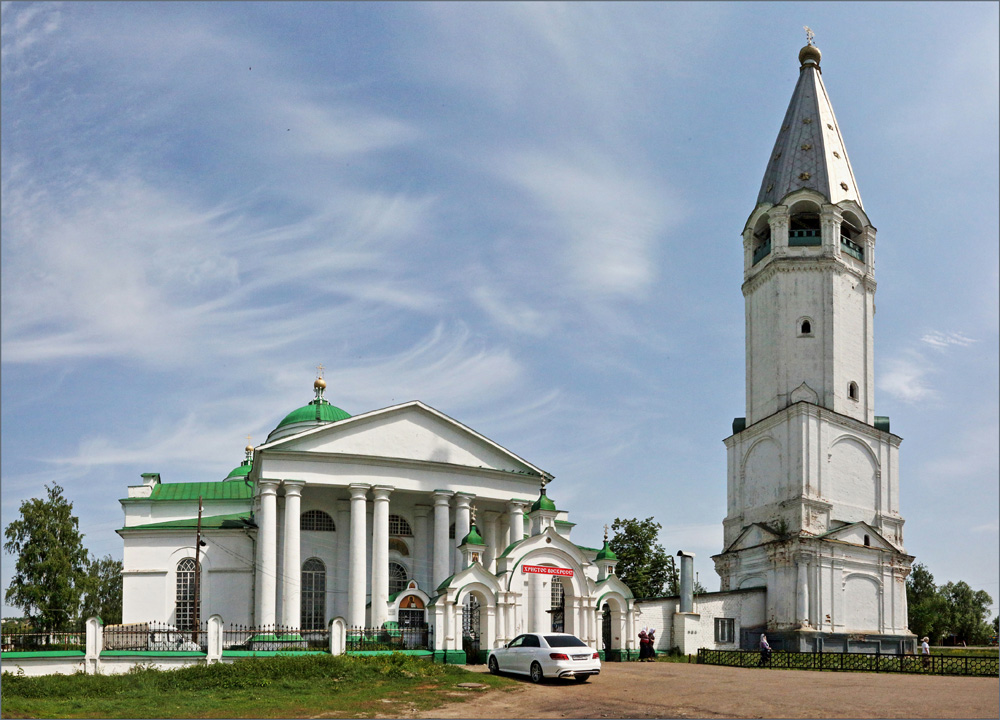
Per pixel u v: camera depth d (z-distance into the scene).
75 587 70.25
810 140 70.75
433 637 45.66
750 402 69.00
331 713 28.44
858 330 67.75
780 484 64.25
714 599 60.09
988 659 40.09
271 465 55.50
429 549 60.97
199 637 52.16
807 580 60.22
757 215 70.69
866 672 42.03
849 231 71.06
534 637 37.03
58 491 72.31
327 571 59.16
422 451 59.12
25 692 33.00
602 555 53.72
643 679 37.12
